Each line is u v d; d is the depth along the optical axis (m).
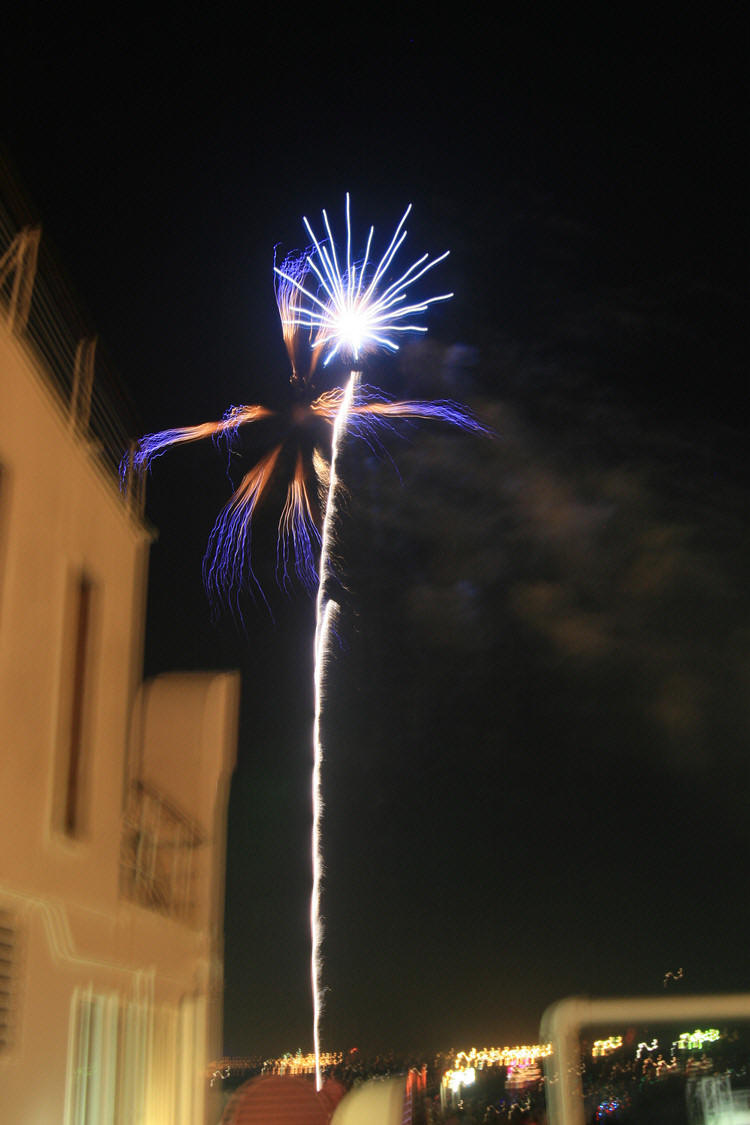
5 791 5.82
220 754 10.70
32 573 6.43
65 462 7.15
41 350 7.15
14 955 6.06
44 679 6.55
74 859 6.91
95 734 7.58
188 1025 9.69
